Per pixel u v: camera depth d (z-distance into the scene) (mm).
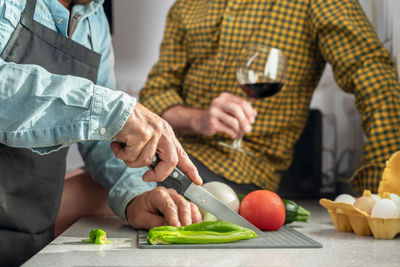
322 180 2002
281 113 1506
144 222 937
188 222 887
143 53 2451
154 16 2438
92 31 1097
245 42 1505
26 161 900
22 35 884
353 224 875
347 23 1382
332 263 673
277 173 1545
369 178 1139
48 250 758
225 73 1533
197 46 1621
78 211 1159
